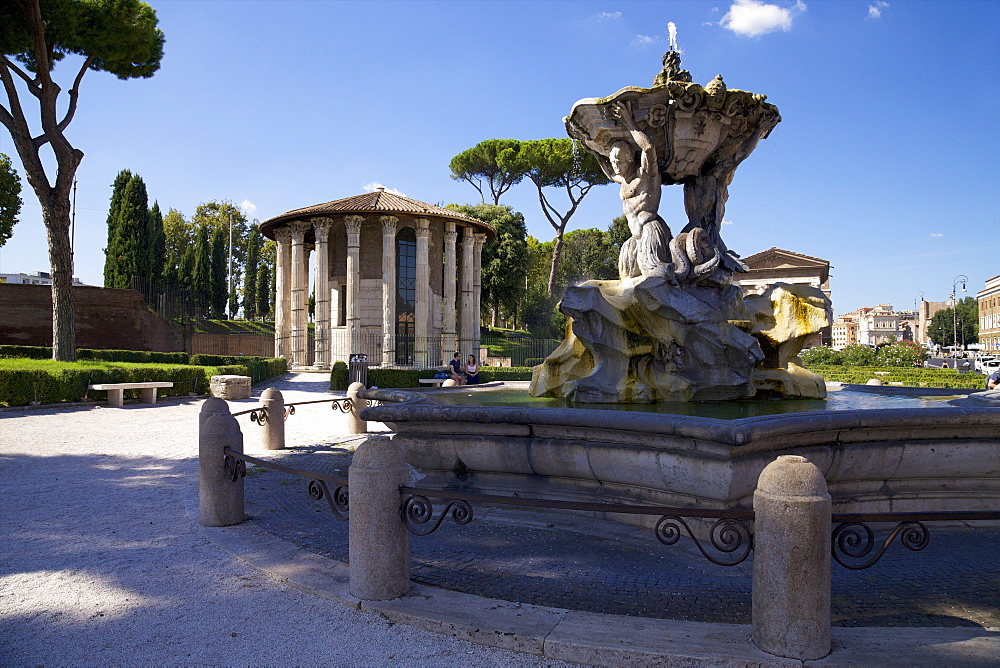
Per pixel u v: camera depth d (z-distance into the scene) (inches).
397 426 262.4
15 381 625.6
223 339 1766.7
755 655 128.6
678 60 320.5
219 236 2719.0
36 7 834.2
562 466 231.8
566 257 2509.8
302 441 459.2
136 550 210.2
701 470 195.8
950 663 125.0
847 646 132.2
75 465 361.4
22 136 838.5
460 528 227.6
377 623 153.7
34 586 179.5
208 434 236.1
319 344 1569.9
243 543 213.9
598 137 349.1
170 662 136.3
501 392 398.9
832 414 202.8
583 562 193.2
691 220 353.7
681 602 162.2
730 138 335.9
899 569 184.9
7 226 1627.7
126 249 1862.7
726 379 316.2
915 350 1453.0
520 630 142.7
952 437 217.9
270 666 134.3
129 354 1267.2
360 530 164.1
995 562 190.7
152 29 1007.6
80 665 135.0
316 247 1594.5
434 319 1792.6
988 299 3380.9
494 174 2244.1
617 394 297.9
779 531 128.5
